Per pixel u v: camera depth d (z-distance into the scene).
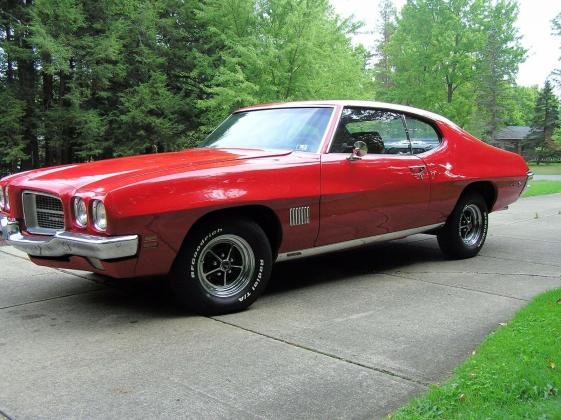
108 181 3.90
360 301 4.73
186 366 3.32
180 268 4.15
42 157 22.50
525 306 4.36
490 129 55.09
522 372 2.90
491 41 34.34
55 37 17.52
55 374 3.21
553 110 63.50
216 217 4.23
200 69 18.61
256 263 4.45
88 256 3.85
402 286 5.24
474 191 6.48
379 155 5.41
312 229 4.79
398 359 3.43
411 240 7.79
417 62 31.00
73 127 19.20
